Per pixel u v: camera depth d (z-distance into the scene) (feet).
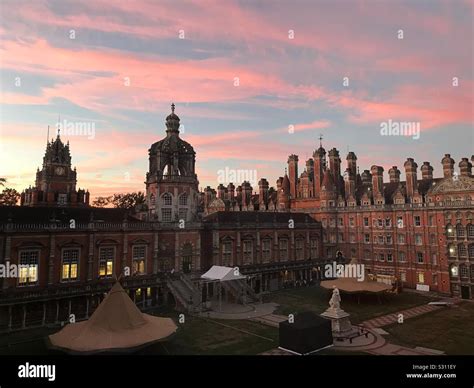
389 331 155.63
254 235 255.91
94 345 109.40
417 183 264.52
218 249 232.94
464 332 153.99
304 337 126.93
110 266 190.39
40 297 159.02
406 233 261.65
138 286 191.72
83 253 180.75
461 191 234.58
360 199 294.05
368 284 211.61
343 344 137.39
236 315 181.98
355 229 293.43
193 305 187.21
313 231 298.97
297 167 352.49
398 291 240.53
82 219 192.13
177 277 208.74
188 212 229.04
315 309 196.24
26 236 164.14
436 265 244.83
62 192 304.09
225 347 134.92
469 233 230.27
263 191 380.58
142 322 125.39
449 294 235.61
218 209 390.01
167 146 229.45
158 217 218.18
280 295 235.61
